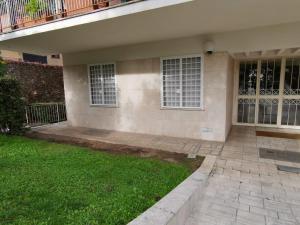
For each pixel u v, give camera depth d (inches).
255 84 292.0
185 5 144.0
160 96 261.3
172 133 261.1
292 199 126.0
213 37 220.4
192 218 110.8
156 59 257.1
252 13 160.9
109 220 92.9
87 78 318.0
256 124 300.5
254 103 297.3
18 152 194.5
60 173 144.6
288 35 192.2
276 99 285.4
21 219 92.2
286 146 216.4
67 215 96.0
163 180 135.2
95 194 115.6
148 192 118.9
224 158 186.2
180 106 251.4
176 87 251.6
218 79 225.3
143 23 182.9
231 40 213.8
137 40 247.0
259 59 283.4
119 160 172.2
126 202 107.6
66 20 191.8
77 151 198.2
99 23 182.1
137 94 277.7
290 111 281.7
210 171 157.9
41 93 433.4
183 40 235.6
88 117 327.9
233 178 151.6
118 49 281.7
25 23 244.8
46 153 192.2
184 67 242.5
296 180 147.8
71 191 119.1
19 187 122.8
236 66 293.6
